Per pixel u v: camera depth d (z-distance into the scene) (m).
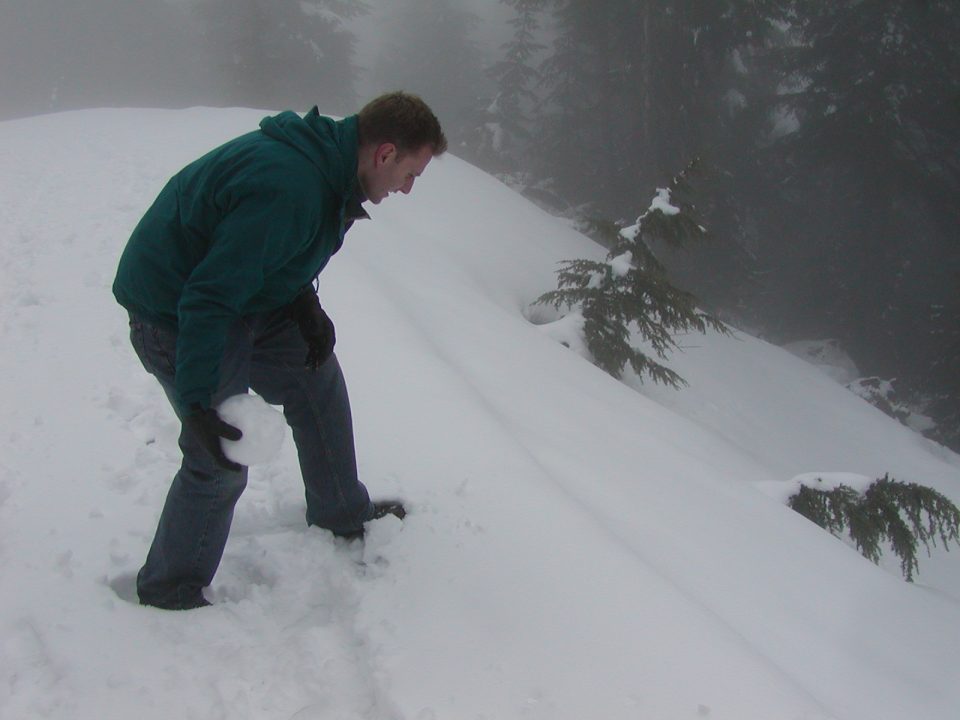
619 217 20.44
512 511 2.66
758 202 20.05
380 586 2.22
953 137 18.47
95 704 1.73
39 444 2.96
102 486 2.69
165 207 1.81
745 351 12.02
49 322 4.22
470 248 9.86
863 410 11.62
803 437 10.11
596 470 3.78
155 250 1.79
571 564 2.39
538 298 9.51
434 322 5.79
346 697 1.86
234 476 1.95
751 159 20.00
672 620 2.20
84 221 6.24
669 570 2.97
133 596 2.14
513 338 6.59
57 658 1.82
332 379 2.23
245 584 2.24
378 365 3.89
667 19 18.31
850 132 19.00
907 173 18.91
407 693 1.83
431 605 2.15
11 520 2.41
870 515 5.77
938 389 16.67
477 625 2.09
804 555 3.81
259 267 1.67
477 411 3.54
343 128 1.84
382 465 2.89
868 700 2.61
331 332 2.12
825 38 19.08
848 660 2.86
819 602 3.33
